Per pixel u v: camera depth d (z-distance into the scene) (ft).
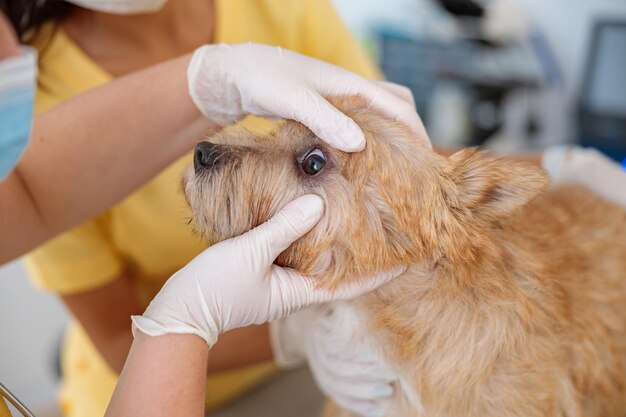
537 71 10.24
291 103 3.90
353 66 6.41
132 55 5.54
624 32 9.62
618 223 5.26
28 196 4.20
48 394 8.43
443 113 10.57
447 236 3.98
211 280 3.57
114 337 5.78
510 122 10.41
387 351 4.36
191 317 3.43
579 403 4.37
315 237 3.95
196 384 3.18
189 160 4.99
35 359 8.79
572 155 5.91
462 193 4.08
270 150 4.22
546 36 10.12
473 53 10.34
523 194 4.02
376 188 3.92
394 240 3.97
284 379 6.97
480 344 4.10
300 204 3.85
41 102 5.51
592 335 4.53
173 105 4.22
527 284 4.29
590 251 4.95
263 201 4.13
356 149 3.84
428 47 10.51
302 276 3.98
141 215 5.71
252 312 3.74
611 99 9.92
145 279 6.48
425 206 3.92
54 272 5.59
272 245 3.74
